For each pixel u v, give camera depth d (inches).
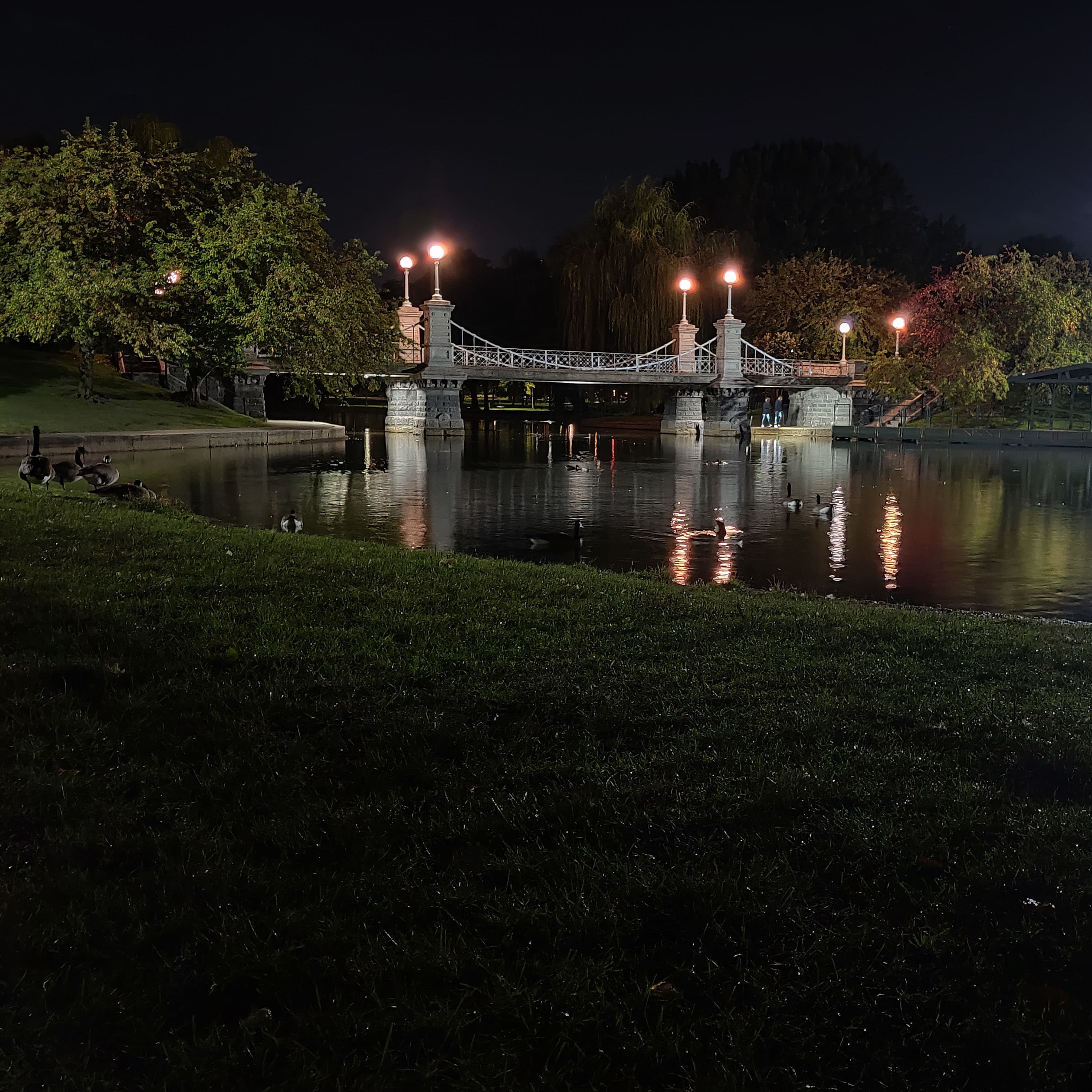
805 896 141.3
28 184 1590.8
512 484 1248.2
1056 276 2642.7
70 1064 106.7
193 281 1595.7
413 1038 112.6
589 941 131.0
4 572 353.7
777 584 614.2
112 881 142.8
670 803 171.9
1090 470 1556.3
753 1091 106.9
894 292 3034.0
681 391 2672.2
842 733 213.8
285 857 152.1
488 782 179.8
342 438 2075.5
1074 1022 116.1
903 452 1987.0
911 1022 116.0
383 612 320.2
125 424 1664.6
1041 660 299.6
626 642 293.4
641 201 2807.6
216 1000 119.0
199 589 345.7
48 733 193.6
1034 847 156.8
